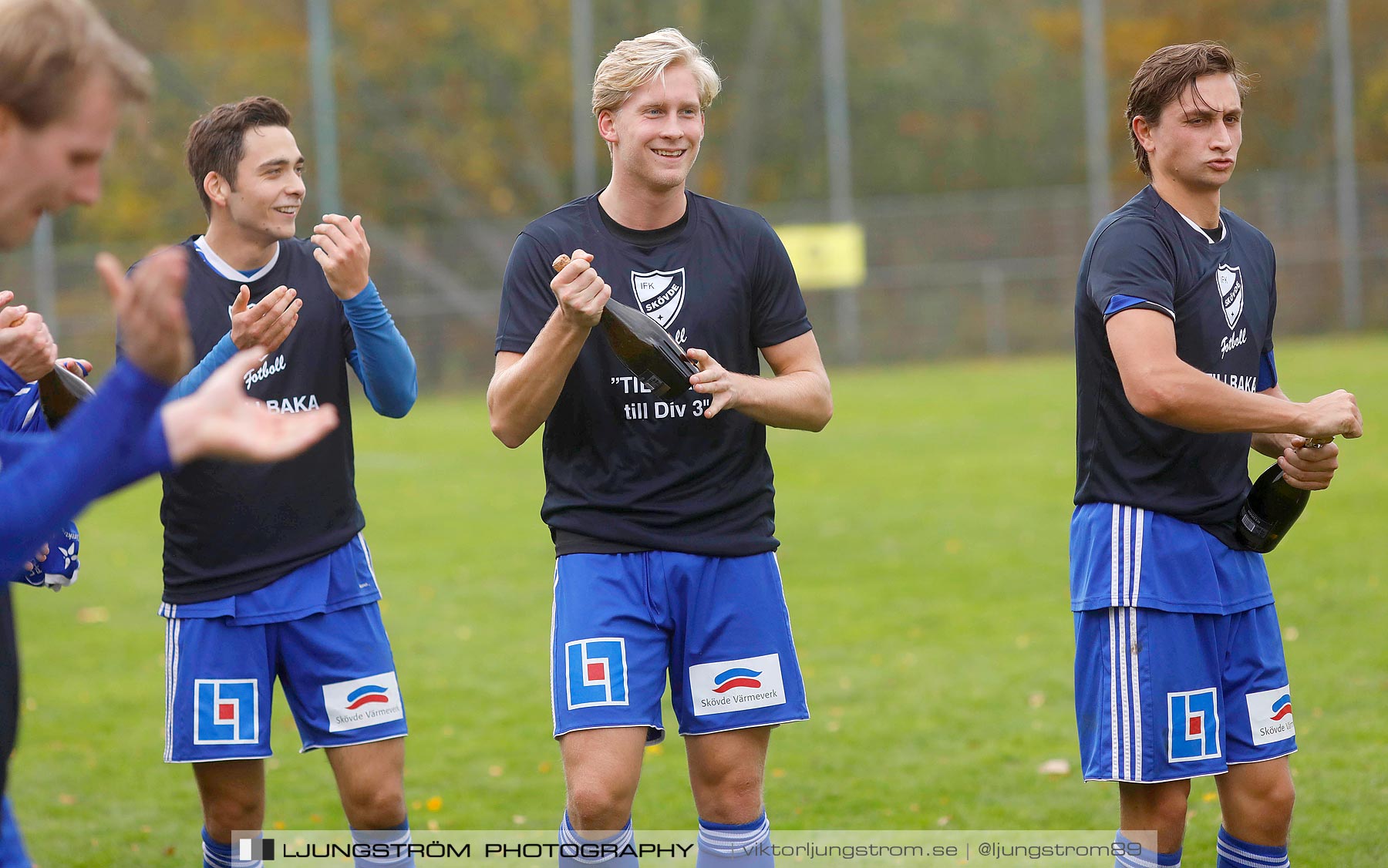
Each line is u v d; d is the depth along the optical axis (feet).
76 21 20.27
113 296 18.80
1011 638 90.07
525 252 43.24
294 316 42.50
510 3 327.06
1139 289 40.16
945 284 322.96
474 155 327.67
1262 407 38.73
